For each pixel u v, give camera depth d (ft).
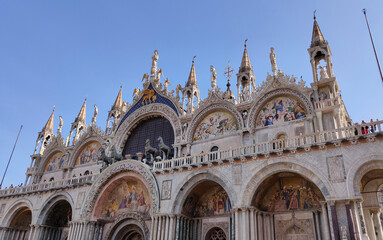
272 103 105.29
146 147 113.29
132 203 111.45
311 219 83.82
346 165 72.95
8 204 136.77
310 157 77.97
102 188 114.62
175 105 128.57
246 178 84.99
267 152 83.10
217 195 100.73
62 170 151.02
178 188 95.71
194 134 118.93
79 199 118.11
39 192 130.31
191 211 101.19
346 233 67.21
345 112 113.80
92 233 109.91
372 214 90.12
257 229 84.17
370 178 80.89
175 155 118.62
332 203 71.05
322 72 98.27
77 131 166.09
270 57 111.65
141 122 140.36
